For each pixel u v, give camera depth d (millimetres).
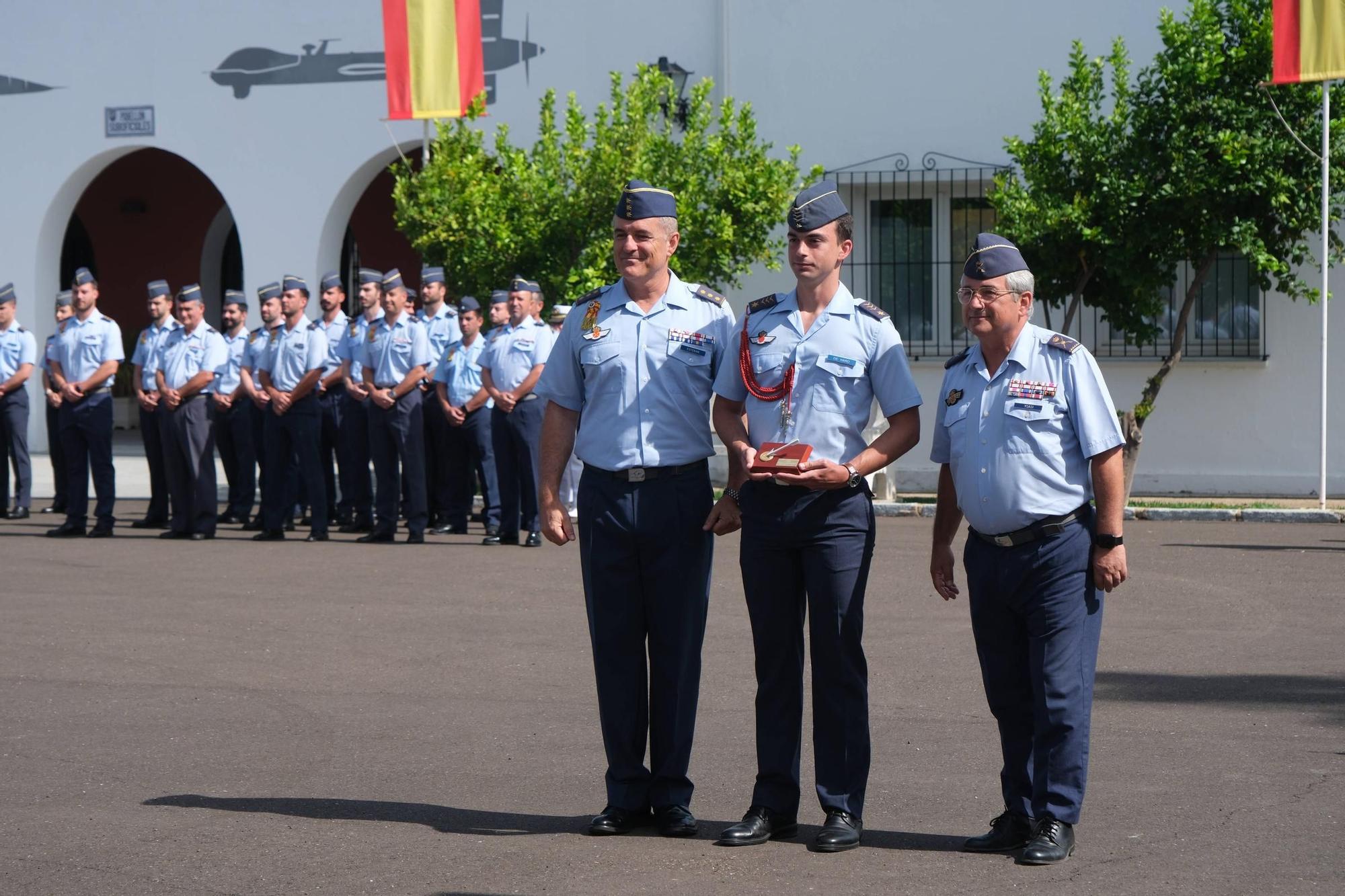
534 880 5027
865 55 18781
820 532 5414
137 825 5637
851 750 5457
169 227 27188
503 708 7531
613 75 17484
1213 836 5418
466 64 16938
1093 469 5332
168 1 21719
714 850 5387
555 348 5934
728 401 5715
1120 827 5535
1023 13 18250
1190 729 6984
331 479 16359
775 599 5496
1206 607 10219
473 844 5434
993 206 16625
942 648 8891
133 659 8695
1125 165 15609
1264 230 15711
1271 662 8422
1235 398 17750
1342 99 15227
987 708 7453
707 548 5773
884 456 5441
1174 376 17906
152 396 15258
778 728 5551
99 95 22047
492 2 20219
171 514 15070
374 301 14789
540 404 13844
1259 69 15297
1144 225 15500
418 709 7516
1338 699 7531
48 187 22328
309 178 21312
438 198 17297
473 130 20312
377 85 21031
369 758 6617
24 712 7465
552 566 12500
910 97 18672
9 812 5816
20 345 16438
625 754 5680
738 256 17453
